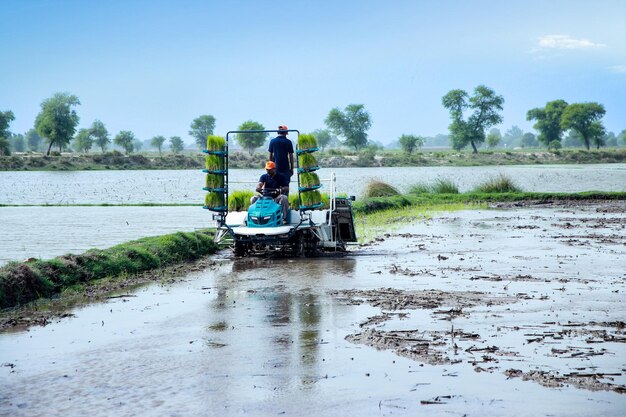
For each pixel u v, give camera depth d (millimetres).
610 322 9867
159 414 6531
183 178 80000
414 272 14633
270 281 13773
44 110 150750
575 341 8883
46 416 6523
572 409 6500
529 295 11953
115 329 9852
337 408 6613
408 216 29484
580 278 13688
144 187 60125
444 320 10102
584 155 152500
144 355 8500
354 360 8164
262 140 170875
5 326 10109
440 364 7949
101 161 124562
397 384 7273
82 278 13547
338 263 16188
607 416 6324
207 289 12945
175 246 17000
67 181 72688
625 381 7289
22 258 16828
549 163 144625
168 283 13641
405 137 166750
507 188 42438
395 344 8805
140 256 15383
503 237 21250
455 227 24625
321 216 17359
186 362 8180
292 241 17562
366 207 31250
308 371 7766
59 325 10148
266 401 6832
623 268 14914
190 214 31562
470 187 58469
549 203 36375
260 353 8516
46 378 7645
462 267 15273
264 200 17312
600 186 55719
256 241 17047
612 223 25562
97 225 26016
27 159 121375
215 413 6539
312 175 17078
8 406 6797
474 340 8953
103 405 6789
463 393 6965
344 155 140125
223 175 17453
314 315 10586
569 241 19984
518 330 9461
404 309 10922
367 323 9992
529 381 7312
